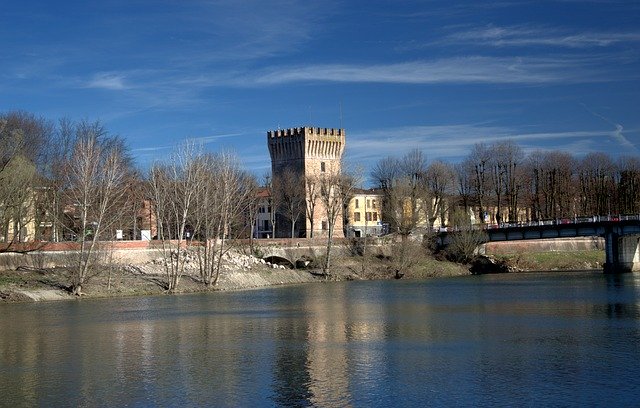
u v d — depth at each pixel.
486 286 146.88
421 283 160.12
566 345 73.06
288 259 184.75
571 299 114.94
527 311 100.31
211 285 144.12
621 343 73.62
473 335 80.31
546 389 56.31
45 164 154.00
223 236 148.12
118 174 154.38
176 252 147.88
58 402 55.62
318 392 56.91
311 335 82.25
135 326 90.38
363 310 105.19
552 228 187.88
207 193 146.38
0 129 140.00
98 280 134.75
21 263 133.12
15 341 80.06
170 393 57.31
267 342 78.00
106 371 64.88
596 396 54.25
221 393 57.06
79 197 131.12
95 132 168.62
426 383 58.88
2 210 128.38
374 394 56.03
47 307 111.12
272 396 56.03
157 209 159.00
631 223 176.62
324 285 158.38
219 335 82.94
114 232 145.38
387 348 73.44
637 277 163.50
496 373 61.59
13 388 59.56
